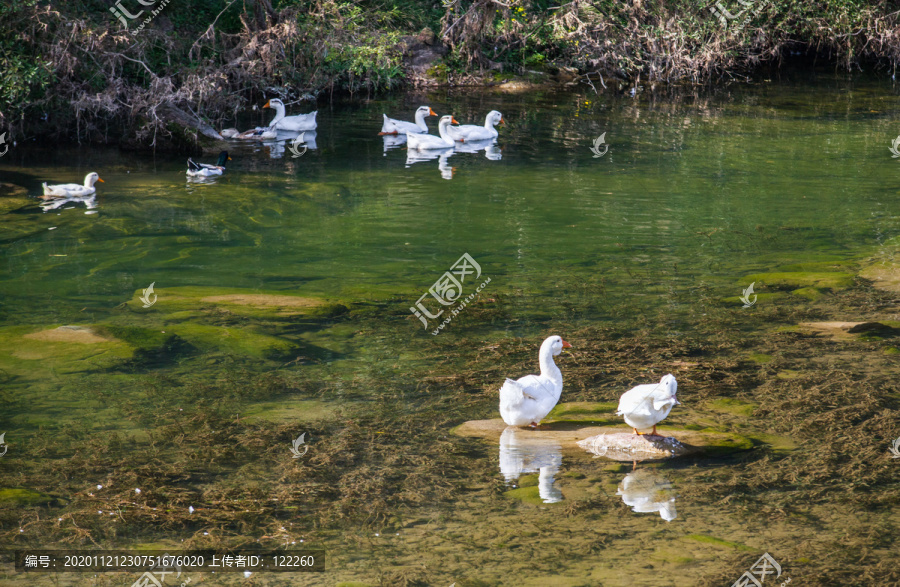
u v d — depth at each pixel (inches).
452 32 1061.8
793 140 768.3
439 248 475.2
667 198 582.6
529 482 239.6
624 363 327.3
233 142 754.2
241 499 230.1
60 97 717.3
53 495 229.9
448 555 204.2
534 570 197.2
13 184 593.9
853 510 222.8
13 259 442.0
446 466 248.8
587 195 586.2
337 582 193.5
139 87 727.1
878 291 410.3
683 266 450.0
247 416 280.2
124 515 220.8
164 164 674.2
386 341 350.0
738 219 535.8
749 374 316.5
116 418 276.5
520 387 262.4
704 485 237.0
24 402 285.0
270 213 538.9
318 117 870.4
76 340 335.6
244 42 877.8
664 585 190.1
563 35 1085.1
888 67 1234.6
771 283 421.7
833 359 329.1
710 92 1042.1
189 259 450.3
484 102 954.7
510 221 527.2
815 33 1175.6
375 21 1056.8
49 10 673.0
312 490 235.1
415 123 822.5
